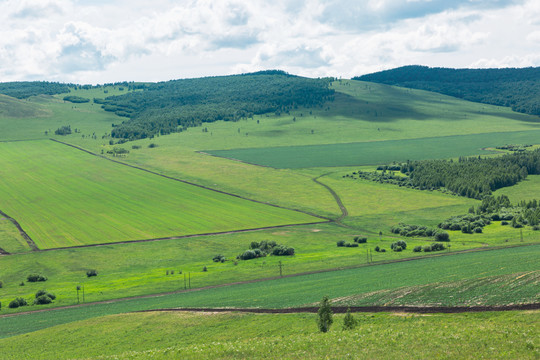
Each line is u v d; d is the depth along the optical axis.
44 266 152.50
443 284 74.38
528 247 131.00
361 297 74.81
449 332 49.28
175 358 51.19
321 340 51.59
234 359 48.91
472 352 42.78
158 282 123.25
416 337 48.47
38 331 79.94
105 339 70.62
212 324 71.56
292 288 97.75
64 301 108.94
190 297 100.12
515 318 54.56
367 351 46.06
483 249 137.75
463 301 64.06
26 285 131.25
